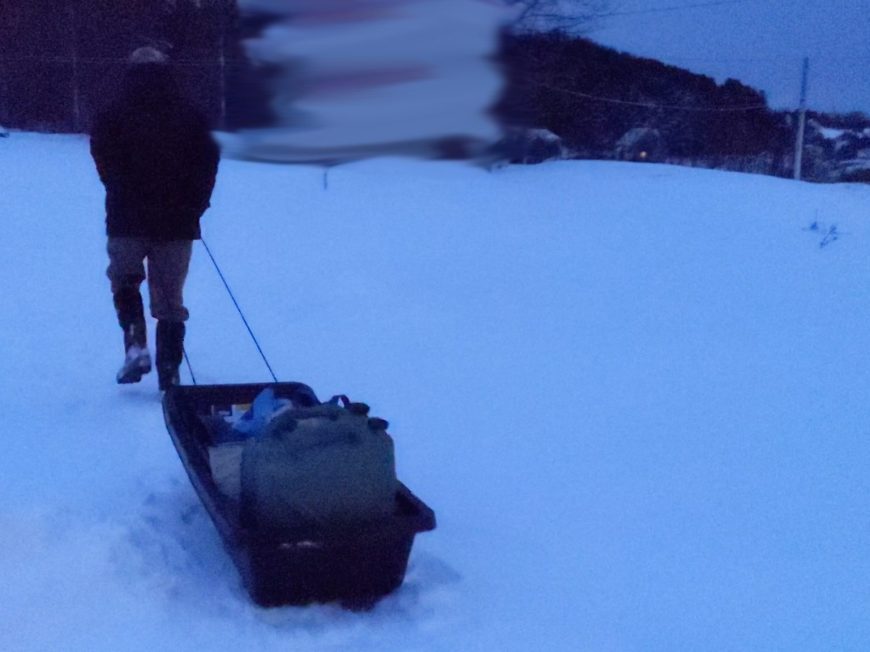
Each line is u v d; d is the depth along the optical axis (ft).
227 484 10.61
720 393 18.47
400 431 15.66
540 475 14.06
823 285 29.09
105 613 9.46
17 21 63.36
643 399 17.93
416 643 9.38
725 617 10.27
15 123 64.85
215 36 53.47
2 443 13.74
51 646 8.86
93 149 15.64
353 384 18.07
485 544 11.72
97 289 24.86
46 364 18.31
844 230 39.78
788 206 46.44
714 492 13.70
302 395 13.21
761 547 12.02
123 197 15.79
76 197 39.32
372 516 9.62
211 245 30.83
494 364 19.83
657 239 36.04
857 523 12.81
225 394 13.26
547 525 12.36
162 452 13.85
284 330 21.81
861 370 20.34
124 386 17.16
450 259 30.66
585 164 61.00
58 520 11.18
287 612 9.75
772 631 10.01
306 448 9.48
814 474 14.49
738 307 25.99
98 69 63.52
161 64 15.57
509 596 10.46
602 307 25.45
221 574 10.50
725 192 50.14
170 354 16.40
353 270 28.37
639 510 12.98
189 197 15.94
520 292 26.78
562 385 18.61
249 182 44.24
